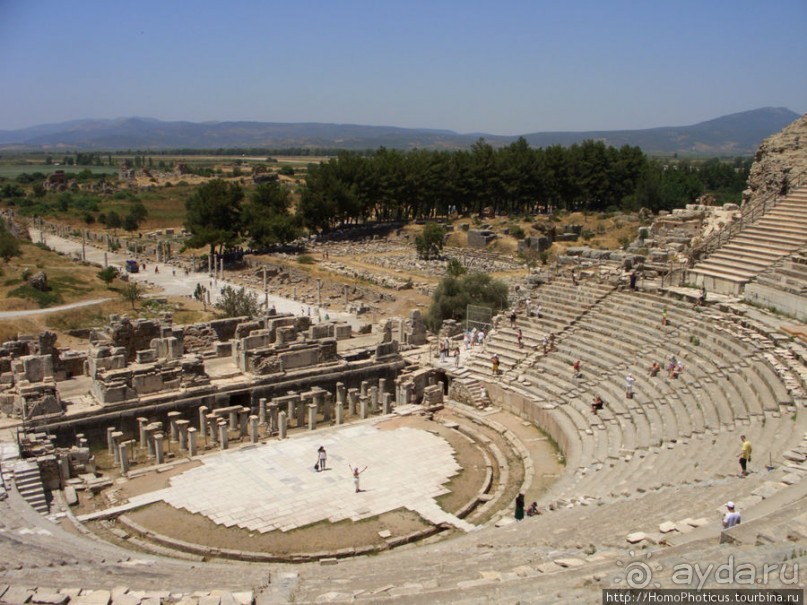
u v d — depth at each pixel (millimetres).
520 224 149875
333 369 56375
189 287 114312
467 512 37812
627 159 182375
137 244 154500
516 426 50656
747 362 43219
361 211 165875
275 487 40281
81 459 41844
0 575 23125
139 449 46500
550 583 18281
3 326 77875
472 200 173375
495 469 44031
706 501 26094
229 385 51469
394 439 48469
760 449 32250
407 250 147000
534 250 131875
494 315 71875
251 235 142250
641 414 43906
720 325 49438
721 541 19562
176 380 49844
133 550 32812
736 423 37188
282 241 142625
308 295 108500
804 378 38062
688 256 64375
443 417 53625
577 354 54594
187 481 40969
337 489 40156
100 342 53469
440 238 133000
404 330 65875
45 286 92750
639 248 76250
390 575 24062
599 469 38062
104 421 46188
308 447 46688
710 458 33250
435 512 37250
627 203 168125
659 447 38188
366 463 44094
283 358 54438
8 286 91062
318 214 157000
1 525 32531
